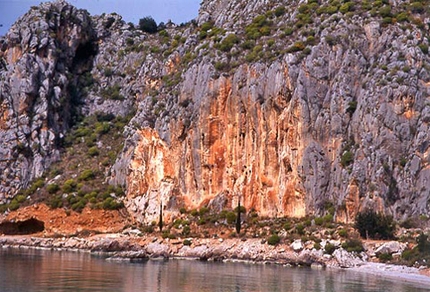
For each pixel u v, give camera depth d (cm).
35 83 14775
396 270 8400
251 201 11306
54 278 7288
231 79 12069
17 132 14262
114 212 12588
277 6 13700
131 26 17775
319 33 11781
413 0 12056
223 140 11938
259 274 8056
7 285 6756
